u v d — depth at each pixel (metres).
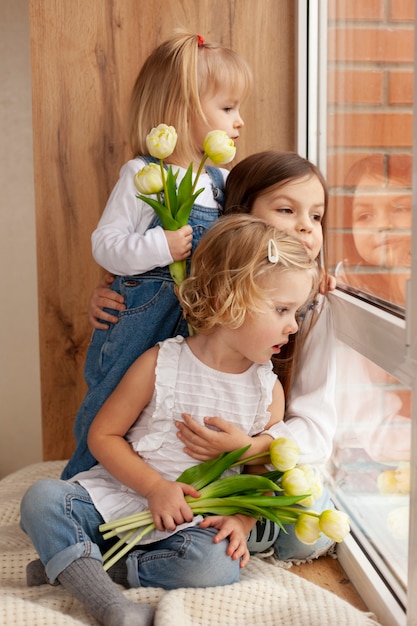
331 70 1.86
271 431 1.59
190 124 1.75
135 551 1.49
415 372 1.24
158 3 2.05
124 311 1.70
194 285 1.50
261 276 1.43
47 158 2.10
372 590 1.45
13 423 2.88
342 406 1.79
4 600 1.29
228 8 2.06
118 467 1.50
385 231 1.44
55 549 1.41
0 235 2.78
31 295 2.82
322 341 1.72
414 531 1.23
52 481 1.49
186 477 1.48
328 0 1.88
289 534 1.64
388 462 1.46
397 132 1.36
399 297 1.37
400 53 1.34
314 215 1.65
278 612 1.37
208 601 1.38
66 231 2.13
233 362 1.54
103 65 2.07
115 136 2.09
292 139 2.11
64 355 2.18
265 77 2.09
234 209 1.68
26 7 2.66
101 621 1.34
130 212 1.70
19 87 2.70
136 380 1.54
